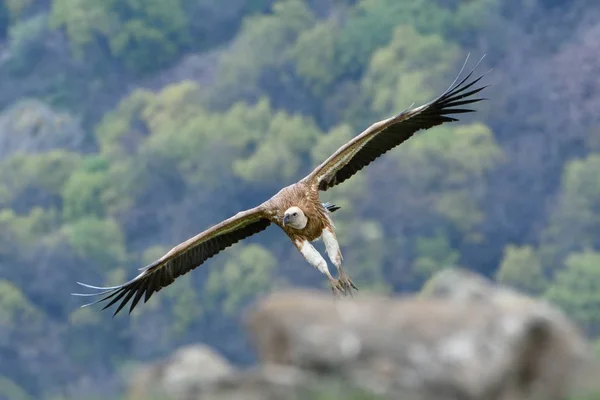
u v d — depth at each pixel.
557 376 11.69
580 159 63.53
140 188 64.81
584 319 47.94
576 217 58.66
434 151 59.44
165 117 71.44
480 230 59.22
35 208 64.88
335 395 11.15
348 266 55.12
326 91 73.00
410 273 55.72
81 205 64.81
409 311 11.72
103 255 60.44
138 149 67.25
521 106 66.88
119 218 64.06
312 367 11.53
